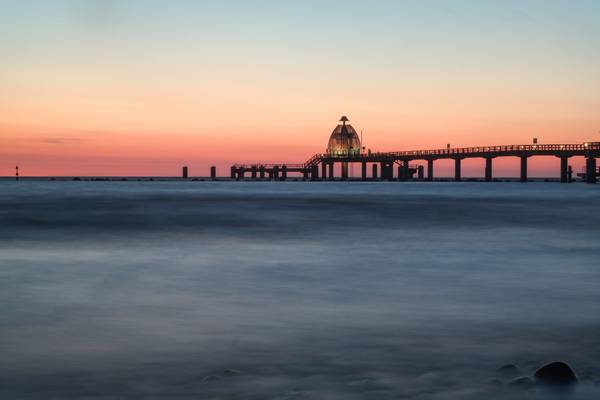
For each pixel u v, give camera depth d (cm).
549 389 845
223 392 846
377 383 884
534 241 3172
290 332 1176
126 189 15462
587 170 17662
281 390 856
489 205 7381
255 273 2006
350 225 4319
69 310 1382
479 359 997
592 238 3347
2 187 17888
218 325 1236
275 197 9875
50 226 4078
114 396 830
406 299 1526
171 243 3008
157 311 1372
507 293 1619
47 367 951
